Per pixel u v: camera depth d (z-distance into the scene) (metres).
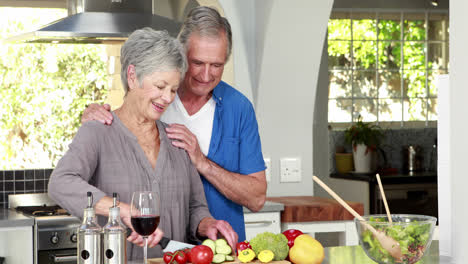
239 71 3.81
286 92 3.82
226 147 2.43
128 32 3.48
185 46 2.29
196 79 2.31
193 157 2.26
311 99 3.88
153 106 2.07
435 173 5.86
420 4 6.36
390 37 6.32
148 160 2.14
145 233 1.76
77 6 3.67
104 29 3.49
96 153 2.09
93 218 1.73
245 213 3.35
